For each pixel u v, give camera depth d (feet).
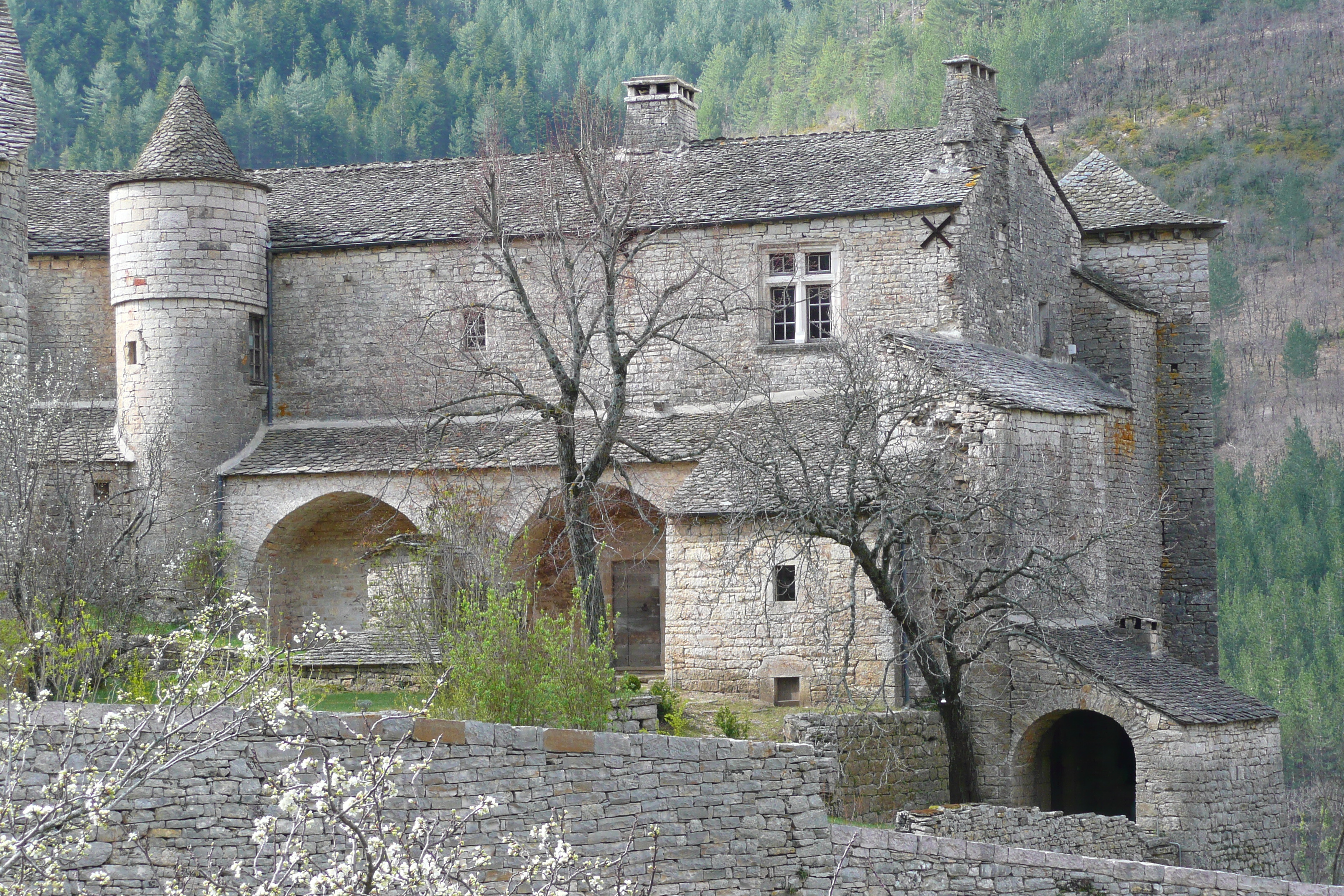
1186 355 121.90
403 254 117.50
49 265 119.65
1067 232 121.39
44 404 107.65
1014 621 92.27
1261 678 223.92
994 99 112.37
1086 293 120.67
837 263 109.19
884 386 96.37
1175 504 119.34
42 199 124.26
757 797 58.13
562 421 94.07
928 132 115.65
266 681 54.13
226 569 112.06
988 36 443.32
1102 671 91.25
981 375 98.63
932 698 92.17
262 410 118.01
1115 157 413.59
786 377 108.88
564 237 103.50
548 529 110.83
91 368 119.34
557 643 68.90
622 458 106.32
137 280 114.42
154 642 51.37
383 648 88.02
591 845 54.85
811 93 431.02
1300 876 94.99
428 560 92.02
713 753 57.57
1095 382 116.88
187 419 113.50
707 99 437.99
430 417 112.37
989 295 109.40
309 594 116.57
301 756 50.39
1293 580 267.59
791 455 92.68
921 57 415.44
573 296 96.53
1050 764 99.35
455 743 53.16
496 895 52.49
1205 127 418.10
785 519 85.51
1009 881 62.23
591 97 116.67
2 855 35.58
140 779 40.60
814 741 82.84
